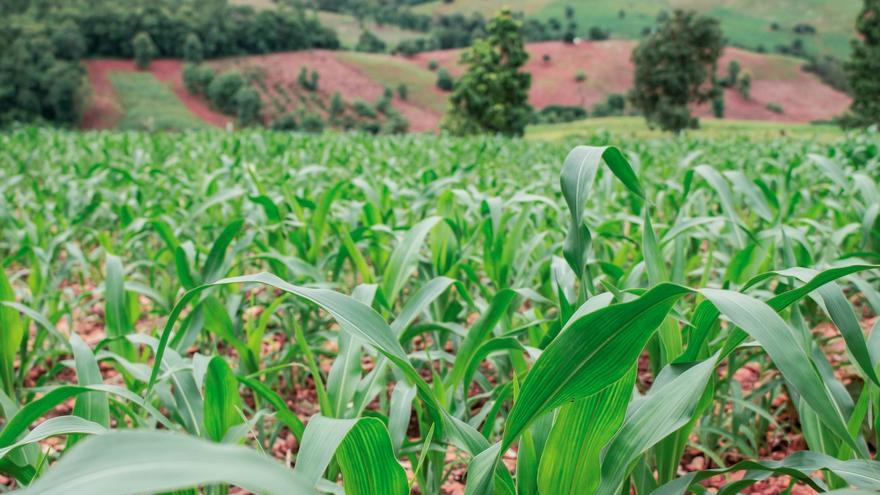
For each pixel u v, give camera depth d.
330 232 3.91
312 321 3.43
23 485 1.36
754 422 2.76
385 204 4.61
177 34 105.25
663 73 56.41
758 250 2.54
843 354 3.17
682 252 2.32
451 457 2.65
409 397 1.78
